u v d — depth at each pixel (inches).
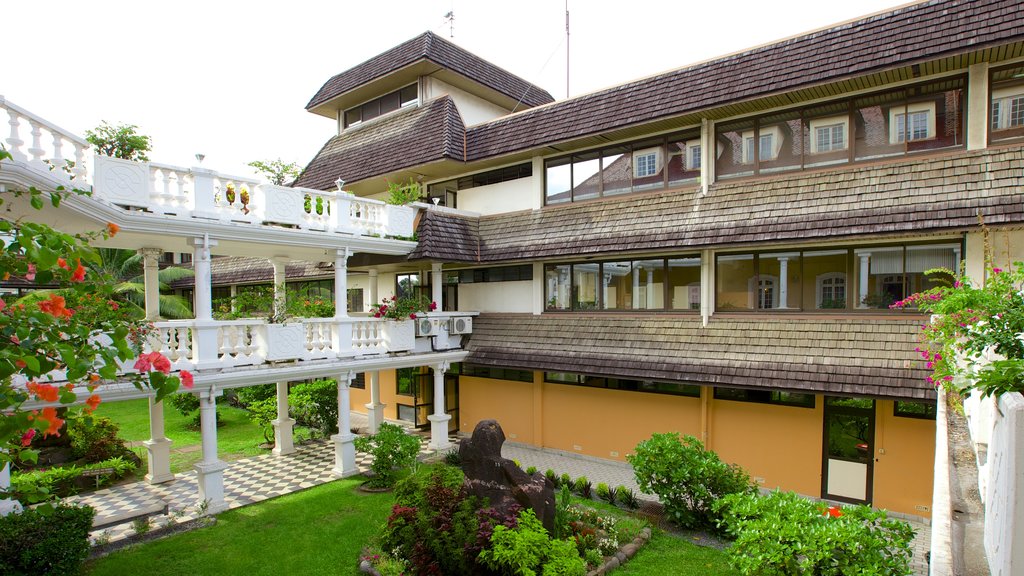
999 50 325.1
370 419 644.7
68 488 440.5
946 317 254.1
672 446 360.5
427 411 658.8
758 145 434.0
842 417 400.2
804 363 382.9
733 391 447.2
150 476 469.4
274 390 722.2
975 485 183.0
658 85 463.5
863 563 225.5
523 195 573.0
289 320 441.7
